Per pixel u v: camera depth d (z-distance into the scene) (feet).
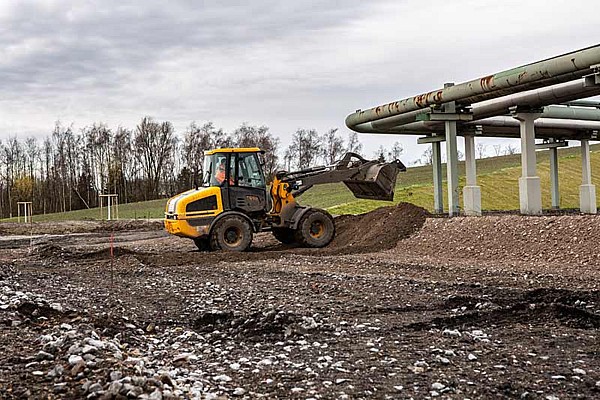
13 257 65.41
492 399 17.20
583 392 17.58
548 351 21.88
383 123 72.23
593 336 23.81
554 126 74.69
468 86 55.77
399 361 21.01
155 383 17.04
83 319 26.71
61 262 57.47
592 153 158.51
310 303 31.55
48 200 234.99
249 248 65.05
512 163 205.77
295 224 64.49
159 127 244.22
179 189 246.47
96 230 119.85
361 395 17.62
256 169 64.03
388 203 112.27
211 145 250.16
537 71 48.75
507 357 21.16
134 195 241.55
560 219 49.37
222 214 61.87
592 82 47.26
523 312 27.71
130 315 29.78
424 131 77.00
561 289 32.42
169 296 35.27
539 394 17.44
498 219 53.78
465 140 70.90
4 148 236.43
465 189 68.33
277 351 22.81
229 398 17.40
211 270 47.62
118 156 241.96
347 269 45.68
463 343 23.24
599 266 41.11
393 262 48.37
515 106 59.82
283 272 44.42
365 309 29.76
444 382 18.62
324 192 174.40
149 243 81.25
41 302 30.73
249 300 32.81
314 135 262.06
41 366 19.11
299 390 17.99
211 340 24.93
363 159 68.64
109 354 20.20
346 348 22.88
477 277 38.86
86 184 240.12
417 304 30.66
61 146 239.71
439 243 55.16
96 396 16.06
